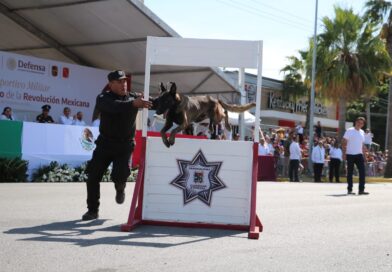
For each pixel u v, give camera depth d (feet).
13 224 20.45
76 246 16.75
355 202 34.78
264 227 22.11
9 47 66.28
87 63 66.95
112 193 34.58
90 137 46.83
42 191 33.81
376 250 17.94
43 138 43.01
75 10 52.95
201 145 21.81
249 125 76.18
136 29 54.08
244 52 21.33
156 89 69.82
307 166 82.12
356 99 91.04
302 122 135.95
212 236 19.54
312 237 20.04
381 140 181.88
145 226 21.20
